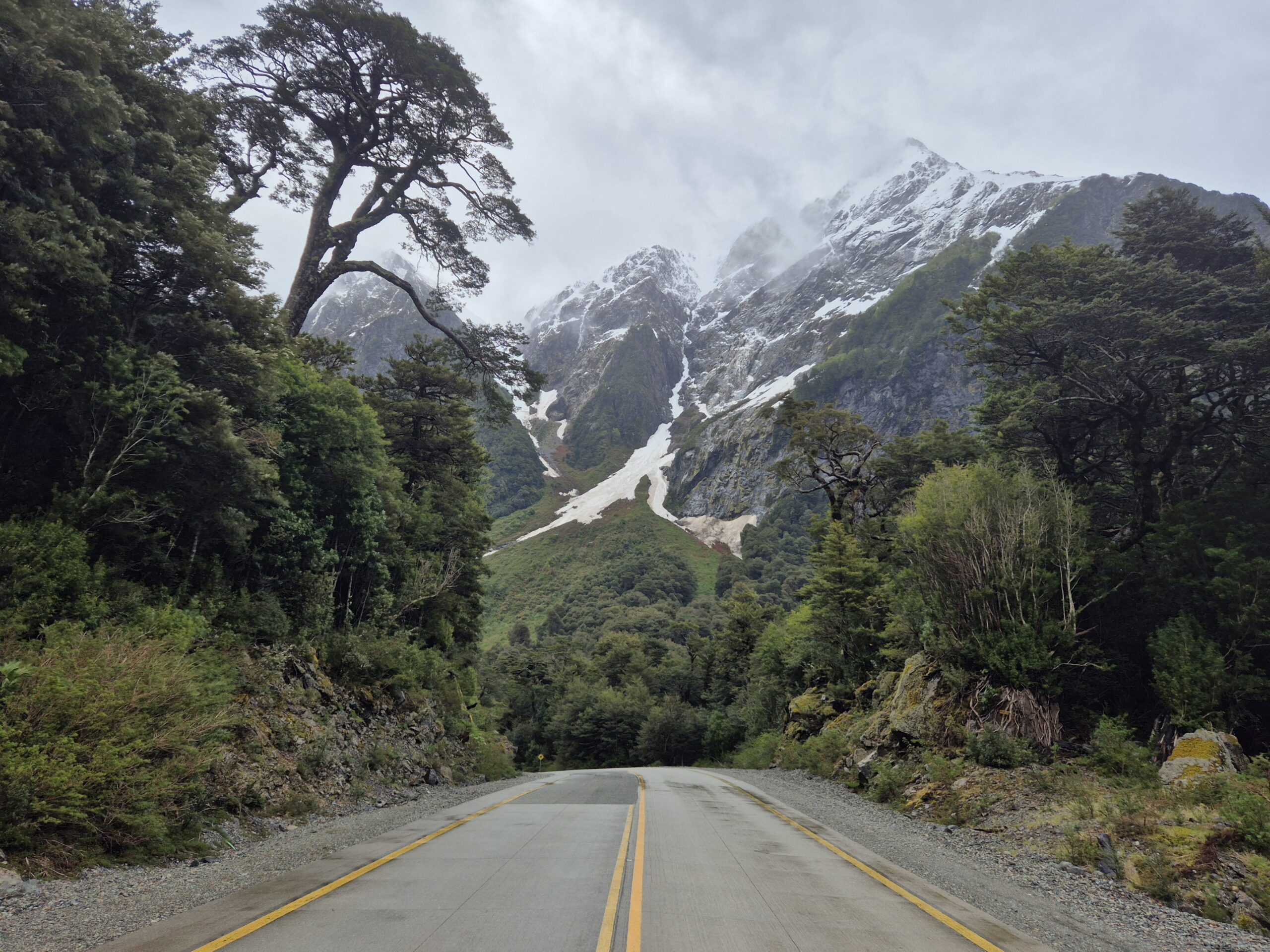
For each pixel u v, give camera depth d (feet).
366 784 56.59
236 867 29.35
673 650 322.55
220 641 50.80
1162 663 58.80
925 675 70.03
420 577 93.56
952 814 49.93
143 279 53.93
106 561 48.91
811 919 21.30
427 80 100.48
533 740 281.74
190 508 54.80
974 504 68.85
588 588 631.97
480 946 18.07
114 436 49.44
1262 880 30.81
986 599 64.95
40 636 37.47
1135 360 75.31
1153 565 68.39
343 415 75.31
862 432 135.64
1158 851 34.78
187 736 36.01
